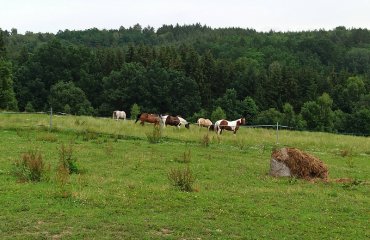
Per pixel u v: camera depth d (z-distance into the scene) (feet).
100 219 35.58
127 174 55.93
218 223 36.42
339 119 309.42
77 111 300.61
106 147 77.46
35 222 34.09
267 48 611.06
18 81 324.19
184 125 134.31
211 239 32.73
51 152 68.85
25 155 52.60
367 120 298.97
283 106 333.62
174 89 326.03
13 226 32.99
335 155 91.25
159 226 34.68
